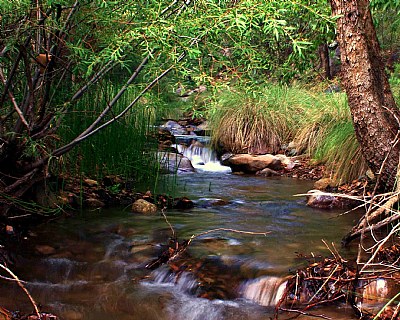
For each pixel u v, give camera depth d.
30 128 4.36
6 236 4.44
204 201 6.07
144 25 3.94
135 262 4.16
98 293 3.69
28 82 4.27
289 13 4.94
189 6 4.22
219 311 3.38
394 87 8.12
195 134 10.90
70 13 4.20
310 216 5.49
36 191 5.10
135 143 6.76
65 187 5.76
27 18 4.02
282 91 10.49
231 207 5.91
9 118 4.86
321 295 3.42
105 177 6.28
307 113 9.61
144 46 4.18
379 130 4.74
